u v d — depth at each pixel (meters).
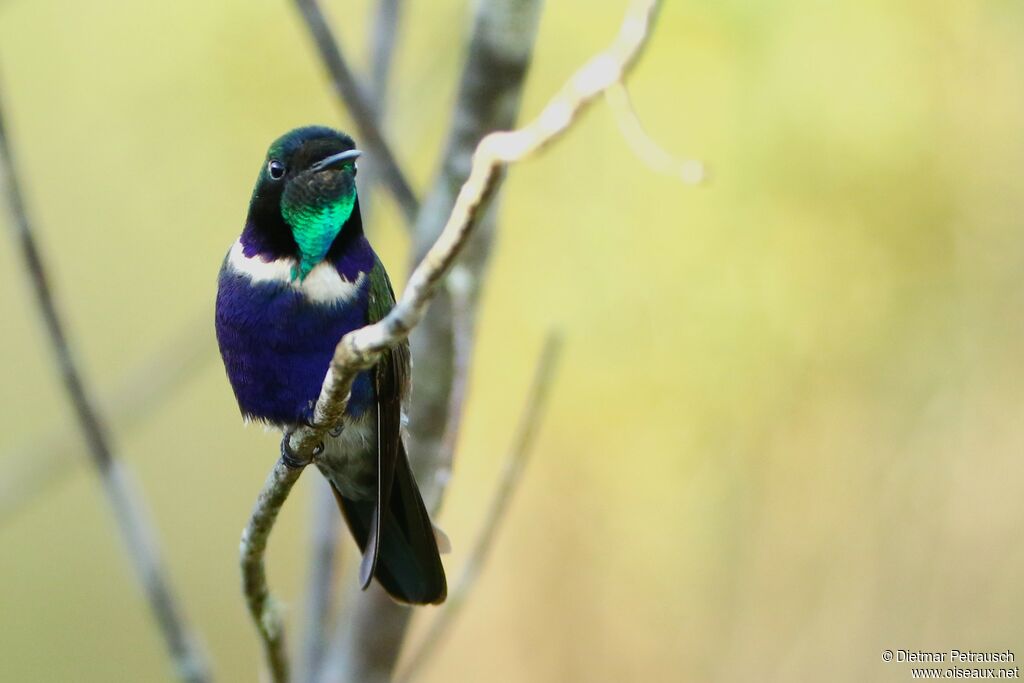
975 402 11.33
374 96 9.34
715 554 11.66
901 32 11.34
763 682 11.29
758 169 11.52
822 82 11.36
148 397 10.34
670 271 11.92
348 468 7.48
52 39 14.19
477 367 12.57
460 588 7.88
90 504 15.88
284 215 7.04
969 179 11.38
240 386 7.39
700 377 11.81
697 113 11.77
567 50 12.70
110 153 14.56
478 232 7.94
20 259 7.87
